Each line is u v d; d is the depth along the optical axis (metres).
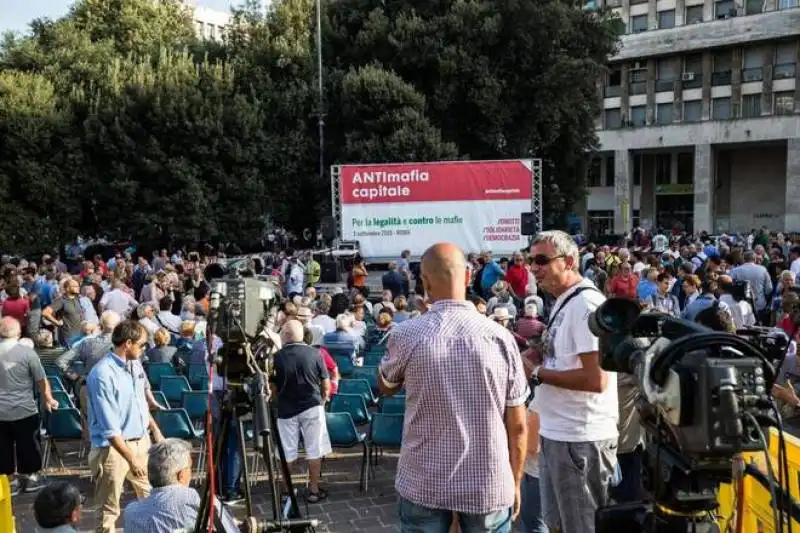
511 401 2.91
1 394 6.51
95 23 34.72
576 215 55.16
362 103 27.36
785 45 47.62
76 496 4.09
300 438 6.91
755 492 3.49
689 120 51.47
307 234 30.81
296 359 6.61
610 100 55.22
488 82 27.23
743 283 9.94
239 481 6.47
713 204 52.31
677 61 51.84
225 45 31.36
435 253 2.99
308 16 30.72
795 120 47.09
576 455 3.68
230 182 27.25
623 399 4.39
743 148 53.00
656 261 14.39
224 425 3.34
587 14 29.59
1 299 14.05
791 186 47.59
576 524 3.69
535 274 3.84
